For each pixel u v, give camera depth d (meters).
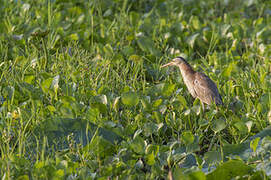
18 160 10.52
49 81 13.26
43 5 21.84
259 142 11.66
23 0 22.44
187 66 15.62
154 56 17.94
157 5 24.70
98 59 16.95
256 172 9.70
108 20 21.28
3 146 10.95
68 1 23.03
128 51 17.55
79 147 11.48
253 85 15.06
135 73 16.27
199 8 24.16
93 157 11.17
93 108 12.44
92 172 10.56
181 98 13.27
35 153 11.34
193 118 13.25
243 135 12.74
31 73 15.23
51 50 17.78
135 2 24.34
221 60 17.61
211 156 11.01
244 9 25.61
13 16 19.95
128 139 11.75
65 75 15.28
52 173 9.95
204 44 19.61
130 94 12.98
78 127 12.02
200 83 14.82
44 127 11.86
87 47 18.48
